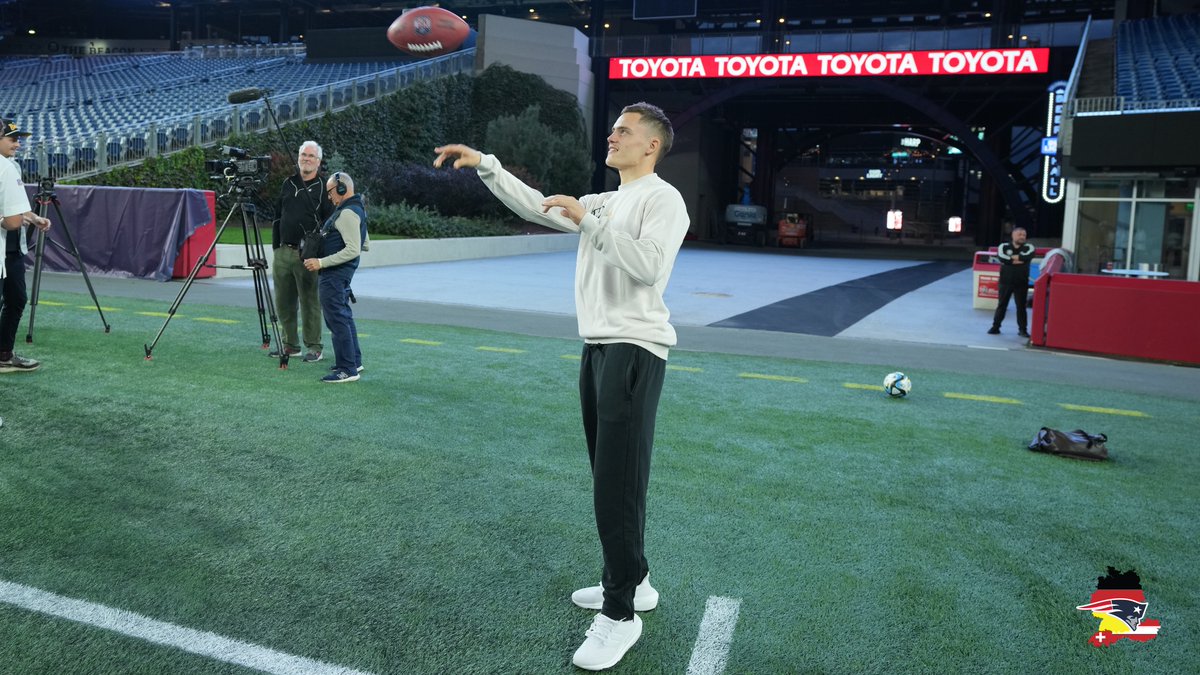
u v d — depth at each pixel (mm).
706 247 40000
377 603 3131
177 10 61875
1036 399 7594
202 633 2861
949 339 11773
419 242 22375
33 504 3957
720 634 2990
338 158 27453
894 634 3031
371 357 8164
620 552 2791
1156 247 19891
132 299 11695
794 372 8414
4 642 2750
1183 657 2930
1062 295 10938
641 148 2814
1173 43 29812
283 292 7664
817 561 3662
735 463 5094
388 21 64688
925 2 48188
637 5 39906
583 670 2721
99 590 3141
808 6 50031
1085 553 3852
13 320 6527
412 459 4898
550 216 2812
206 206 15219
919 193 78062
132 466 4570
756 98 44969
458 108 36969
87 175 21359
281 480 4457
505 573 3432
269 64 42438
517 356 8578
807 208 80625
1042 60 31953
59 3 64062
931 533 4043
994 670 2811
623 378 2766
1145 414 7129
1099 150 19531
